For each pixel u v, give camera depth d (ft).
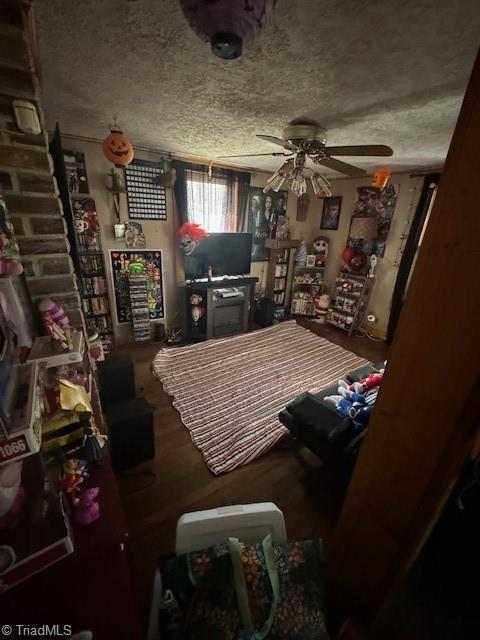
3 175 3.18
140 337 10.87
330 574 3.33
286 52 3.61
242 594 2.41
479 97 1.50
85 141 8.41
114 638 2.16
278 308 14.48
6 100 2.95
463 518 3.84
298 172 7.00
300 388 8.86
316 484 5.70
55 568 2.43
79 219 8.79
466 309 1.69
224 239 11.67
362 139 7.17
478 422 1.87
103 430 4.81
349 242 13.65
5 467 2.25
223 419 7.32
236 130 6.93
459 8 2.72
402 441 2.25
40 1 2.85
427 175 10.42
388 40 3.28
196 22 1.93
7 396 2.22
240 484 5.60
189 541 2.91
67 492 2.88
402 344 2.13
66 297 3.98
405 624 3.60
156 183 9.66
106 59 3.95
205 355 10.62
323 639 2.45
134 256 10.29
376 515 2.60
